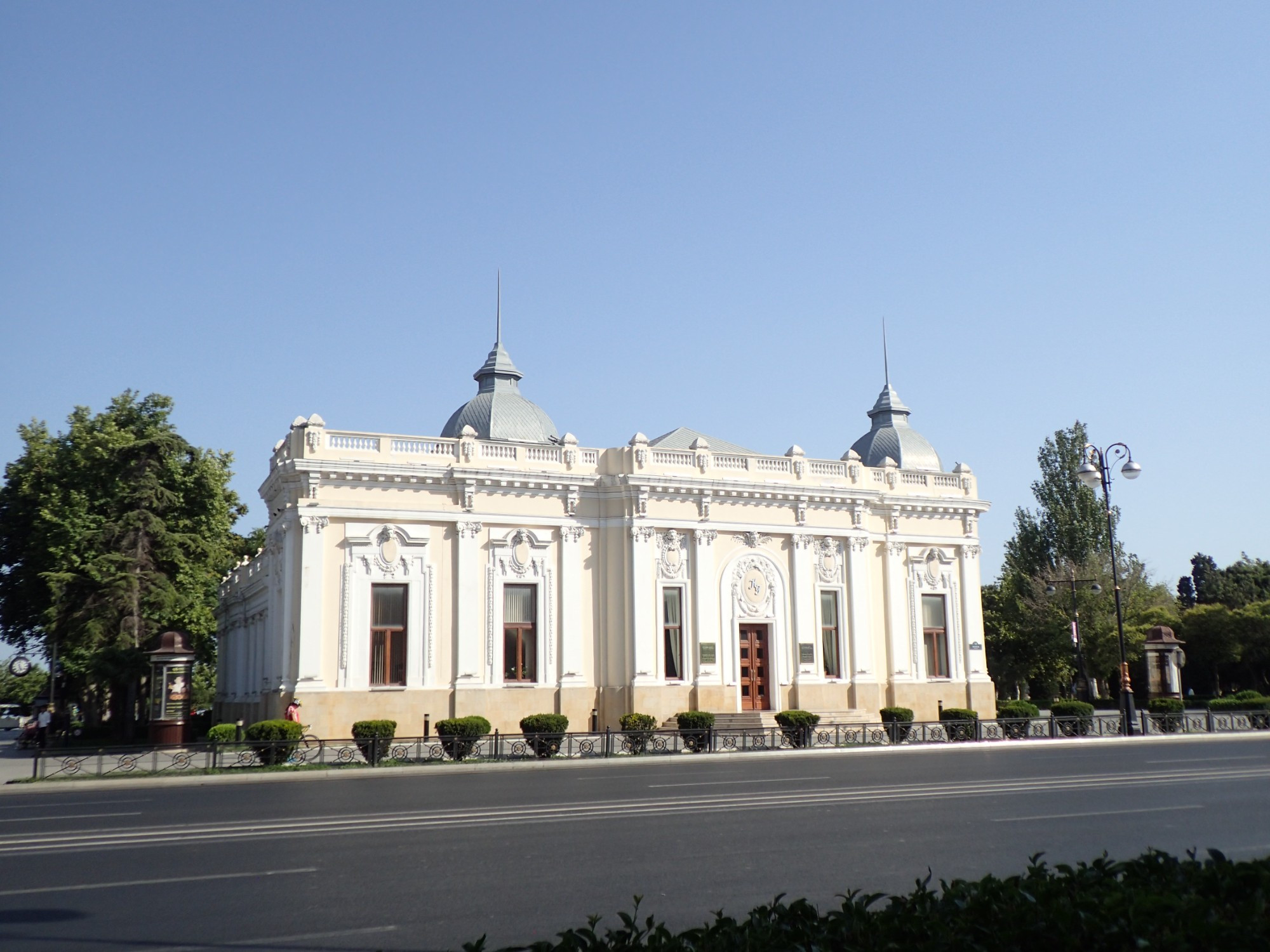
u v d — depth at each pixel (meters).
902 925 7.76
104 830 19.27
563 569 46.56
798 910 8.38
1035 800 21.92
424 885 13.62
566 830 18.22
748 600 49.41
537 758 36.28
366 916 12.02
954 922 7.86
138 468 57.25
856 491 51.84
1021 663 81.75
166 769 32.47
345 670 42.22
